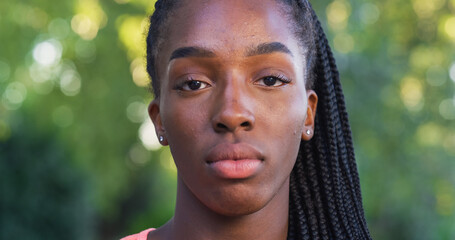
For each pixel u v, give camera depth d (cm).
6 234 766
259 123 167
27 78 1087
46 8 1015
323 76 201
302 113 175
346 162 205
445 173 1081
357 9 958
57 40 1097
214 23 170
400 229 1129
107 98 1212
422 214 1111
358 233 204
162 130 188
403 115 1021
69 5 1016
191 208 184
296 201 199
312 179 201
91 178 889
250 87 169
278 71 170
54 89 1212
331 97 203
